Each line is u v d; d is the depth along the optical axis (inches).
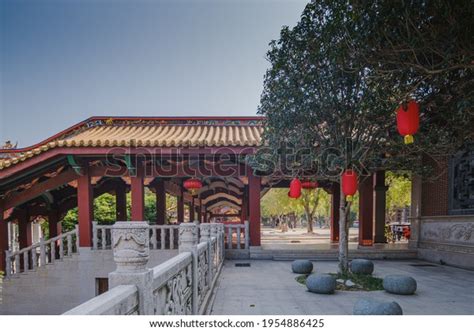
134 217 346.0
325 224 1658.5
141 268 74.0
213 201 833.5
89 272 314.5
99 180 388.8
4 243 339.6
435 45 118.5
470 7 104.0
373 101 187.6
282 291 222.1
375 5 114.0
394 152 231.3
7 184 330.3
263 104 240.5
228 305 189.3
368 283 233.3
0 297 303.9
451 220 340.8
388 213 909.2
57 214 438.9
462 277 276.8
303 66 197.0
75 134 413.7
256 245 374.0
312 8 174.1
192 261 140.9
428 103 171.0
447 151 211.5
